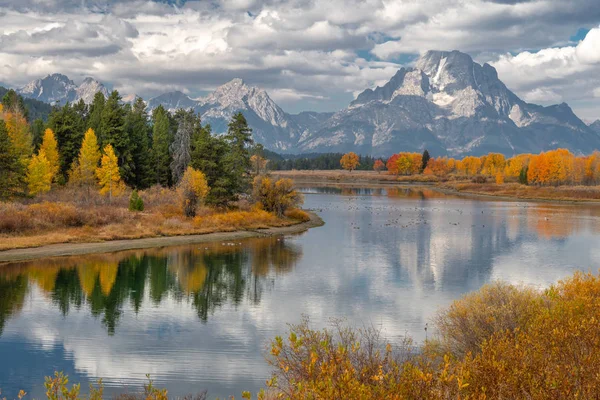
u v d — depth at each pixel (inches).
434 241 2353.6
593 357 323.9
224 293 1339.8
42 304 1220.5
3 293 1310.3
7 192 2485.2
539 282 1472.7
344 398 277.6
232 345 942.4
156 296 1307.8
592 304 486.9
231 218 2605.8
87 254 1863.9
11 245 1850.4
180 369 823.1
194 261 1782.7
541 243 2298.2
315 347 345.7
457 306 711.7
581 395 287.4
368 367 341.1
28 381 773.9
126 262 1742.1
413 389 296.4
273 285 1434.5
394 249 2103.8
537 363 323.9
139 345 942.4
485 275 1579.7
